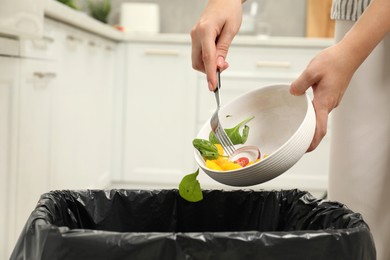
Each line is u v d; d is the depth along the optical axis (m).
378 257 1.20
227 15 1.01
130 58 3.14
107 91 2.97
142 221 0.99
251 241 0.67
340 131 1.19
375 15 0.89
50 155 1.98
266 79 3.08
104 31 2.65
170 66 3.12
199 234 0.68
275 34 3.74
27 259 0.73
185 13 3.76
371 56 1.14
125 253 0.67
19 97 1.64
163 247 0.67
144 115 3.16
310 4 3.64
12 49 1.58
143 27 3.54
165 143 3.16
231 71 3.09
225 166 0.89
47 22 1.90
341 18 1.16
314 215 0.92
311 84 0.89
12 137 1.60
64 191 0.93
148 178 3.18
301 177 3.08
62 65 2.11
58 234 0.69
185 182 0.92
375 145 1.16
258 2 3.74
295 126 0.95
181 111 3.14
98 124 2.80
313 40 3.03
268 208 1.00
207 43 0.97
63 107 2.14
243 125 0.99
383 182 1.17
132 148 3.18
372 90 1.15
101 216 0.97
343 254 0.70
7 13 1.37
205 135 0.99
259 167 0.81
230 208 1.01
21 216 1.68
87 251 0.68
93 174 2.73
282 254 0.68
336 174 1.21
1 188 1.54
